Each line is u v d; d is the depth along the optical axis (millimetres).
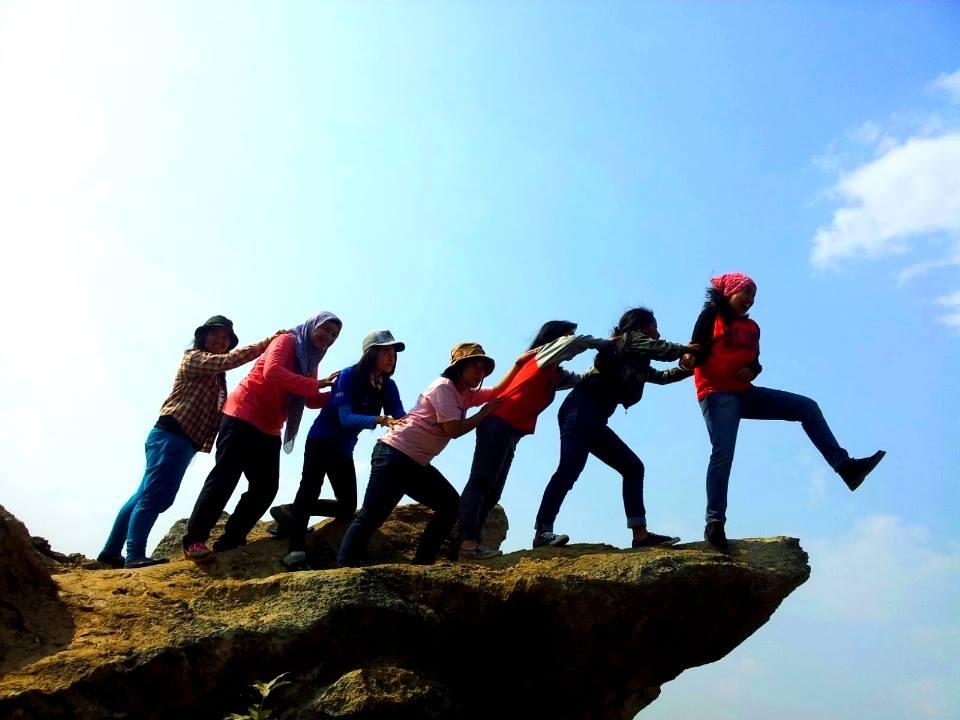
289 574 6449
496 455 7379
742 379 7578
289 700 5988
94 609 6199
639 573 6887
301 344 7598
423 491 7188
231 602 6379
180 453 7512
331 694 5957
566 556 7207
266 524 8945
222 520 9023
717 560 7117
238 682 5992
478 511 7328
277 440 7570
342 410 7281
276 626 6082
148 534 7309
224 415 7426
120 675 5641
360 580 6340
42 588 6246
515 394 7461
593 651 7023
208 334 7906
